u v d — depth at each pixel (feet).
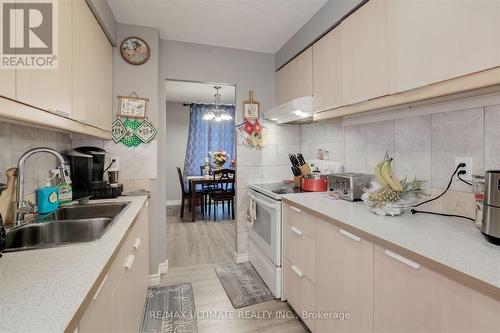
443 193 4.41
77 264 2.59
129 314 4.04
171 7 6.38
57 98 3.69
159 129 7.98
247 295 6.79
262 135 9.04
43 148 4.42
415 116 4.88
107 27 6.07
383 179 4.53
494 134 3.68
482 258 2.64
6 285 2.18
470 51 3.07
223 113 18.53
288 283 6.19
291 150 9.43
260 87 9.10
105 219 4.41
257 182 9.06
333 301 4.43
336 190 6.05
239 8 6.42
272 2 6.16
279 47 8.73
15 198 4.11
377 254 3.44
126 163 7.19
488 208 3.00
